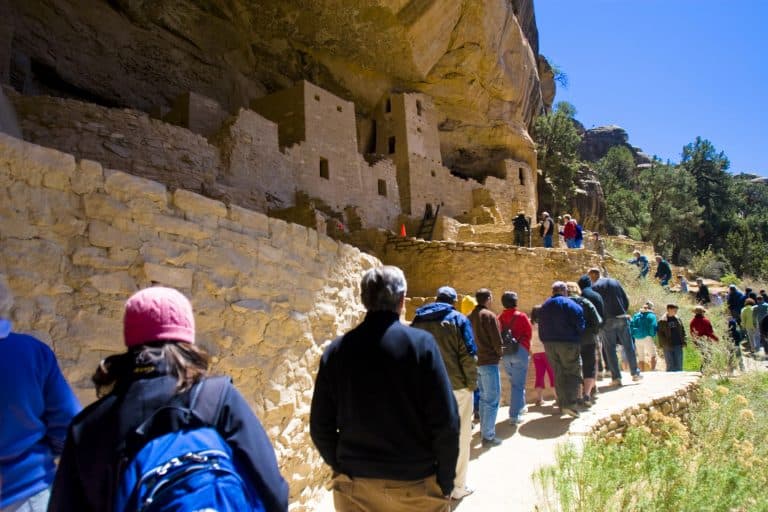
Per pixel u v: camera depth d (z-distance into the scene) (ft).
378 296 9.56
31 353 7.13
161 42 53.62
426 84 75.56
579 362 21.25
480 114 81.97
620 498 13.50
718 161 156.15
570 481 13.62
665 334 32.45
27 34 43.01
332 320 17.89
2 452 6.64
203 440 5.40
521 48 83.10
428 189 72.43
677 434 18.45
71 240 10.21
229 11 58.49
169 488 5.00
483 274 38.17
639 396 23.47
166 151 37.68
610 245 70.95
